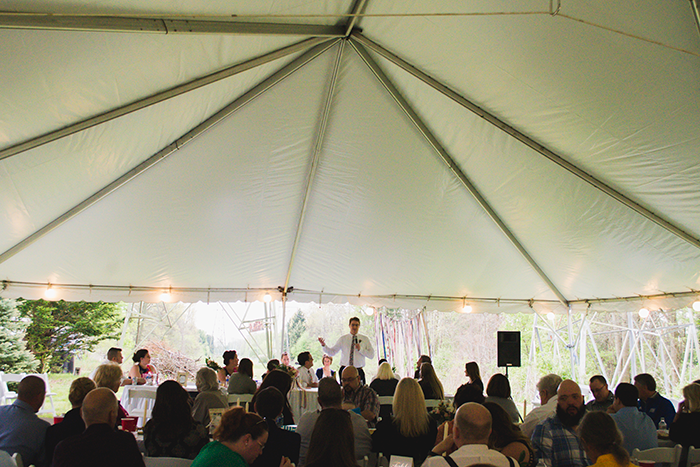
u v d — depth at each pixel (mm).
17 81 3496
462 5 3643
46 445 3322
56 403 14508
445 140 5508
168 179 5527
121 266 6828
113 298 7309
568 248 6582
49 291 6945
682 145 4109
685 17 3072
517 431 3008
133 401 6387
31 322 16375
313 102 5000
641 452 3680
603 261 6551
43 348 16438
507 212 6324
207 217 6254
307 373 7469
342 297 8500
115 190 5445
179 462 2869
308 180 6059
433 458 2389
